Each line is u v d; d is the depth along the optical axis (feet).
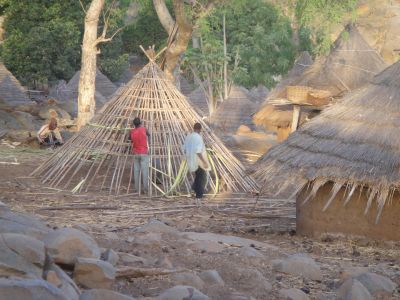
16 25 168.14
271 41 176.65
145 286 24.22
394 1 200.54
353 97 44.62
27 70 167.12
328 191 42.16
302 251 37.83
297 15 125.08
